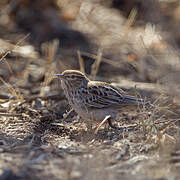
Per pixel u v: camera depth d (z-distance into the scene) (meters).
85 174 8.38
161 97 12.67
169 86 13.68
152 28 19.88
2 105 12.99
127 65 16.69
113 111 11.94
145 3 21.25
